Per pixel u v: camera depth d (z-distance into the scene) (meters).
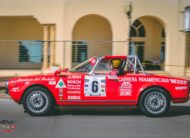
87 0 22.56
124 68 10.96
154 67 23.75
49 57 22.73
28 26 25.41
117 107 12.43
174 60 23.17
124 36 22.62
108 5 22.58
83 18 24.23
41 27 25.34
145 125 9.68
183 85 10.73
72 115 11.03
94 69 10.78
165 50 23.42
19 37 25.39
